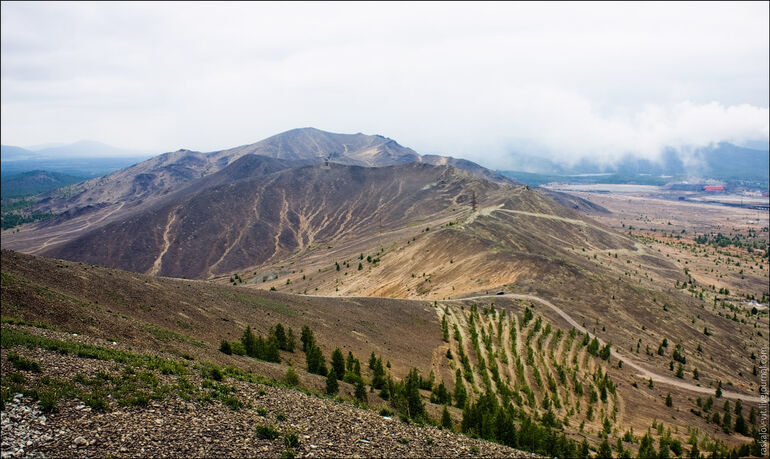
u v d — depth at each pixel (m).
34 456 20.23
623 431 93.56
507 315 143.75
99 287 66.81
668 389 122.12
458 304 146.00
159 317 64.56
